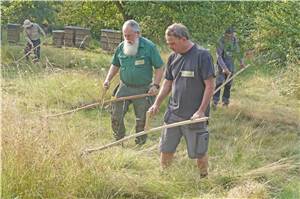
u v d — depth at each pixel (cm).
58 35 1978
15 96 854
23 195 544
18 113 640
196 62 622
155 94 769
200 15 1202
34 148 573
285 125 988
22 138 572
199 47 629
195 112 634
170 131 643
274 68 1370
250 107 1073
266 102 1183
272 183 665
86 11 1814
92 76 1139
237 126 923
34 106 875
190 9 1220
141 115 776
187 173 650
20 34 1964
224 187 642
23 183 549
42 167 562
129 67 768
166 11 1277
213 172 674
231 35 1069
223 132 891
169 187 611
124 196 594
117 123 779
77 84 1034
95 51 1838
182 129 639
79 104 964
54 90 997
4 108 638
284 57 1321
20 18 2644
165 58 1413
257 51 1355
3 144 565
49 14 2822
